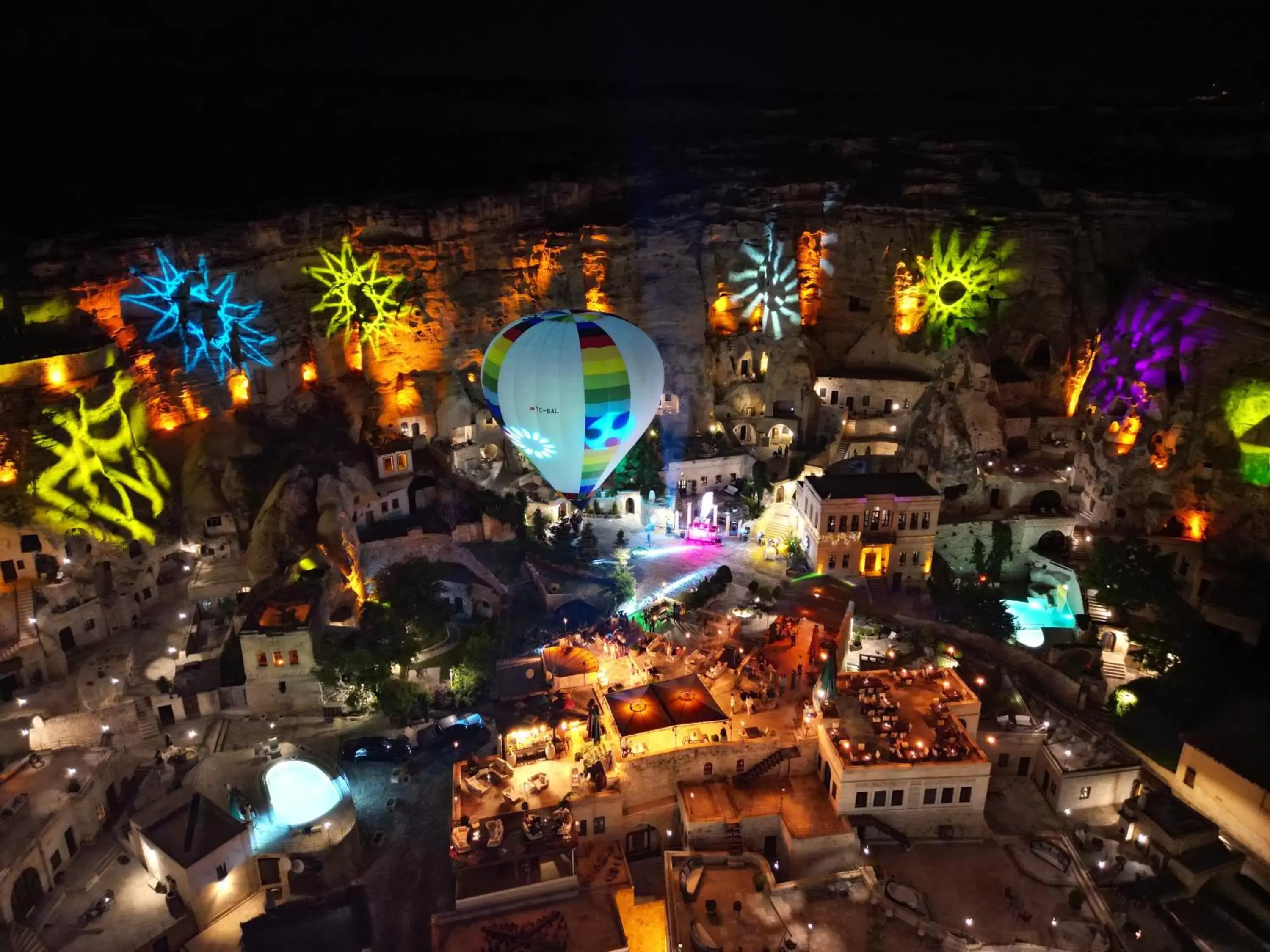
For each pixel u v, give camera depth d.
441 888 50.12
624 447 62.38
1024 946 44.31
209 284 71.56
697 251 89.88
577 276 86.62
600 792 51.69
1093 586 73.38
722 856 48.94
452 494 79.44
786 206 91.00
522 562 76.19
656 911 49.59
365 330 81.69
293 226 75.56
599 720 54.59
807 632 62.53
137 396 68.25
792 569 77.31
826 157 95.56
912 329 91.56
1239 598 67.19
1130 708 65.44
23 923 45.38
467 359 86.12
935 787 51.00
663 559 79.44
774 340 91.25
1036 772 59.16
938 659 64.50
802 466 88.06
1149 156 92.56
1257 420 68.75
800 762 54.50
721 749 53.47
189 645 62.97
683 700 55.00
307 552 67.81
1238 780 55.09
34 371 61.59
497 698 60.03
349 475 74.56
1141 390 75.50
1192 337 73.00
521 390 58.94
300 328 78.25
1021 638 72.69
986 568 79.19
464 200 83.62
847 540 74.88
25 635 59.53
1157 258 81.00
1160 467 74.31
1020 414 84.56
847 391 90.44
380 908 48.88
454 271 84.25
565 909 46.31
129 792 54.56
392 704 60.38
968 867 49.81
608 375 57.88
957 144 92.62
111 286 66.62
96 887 48.84
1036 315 86.19
